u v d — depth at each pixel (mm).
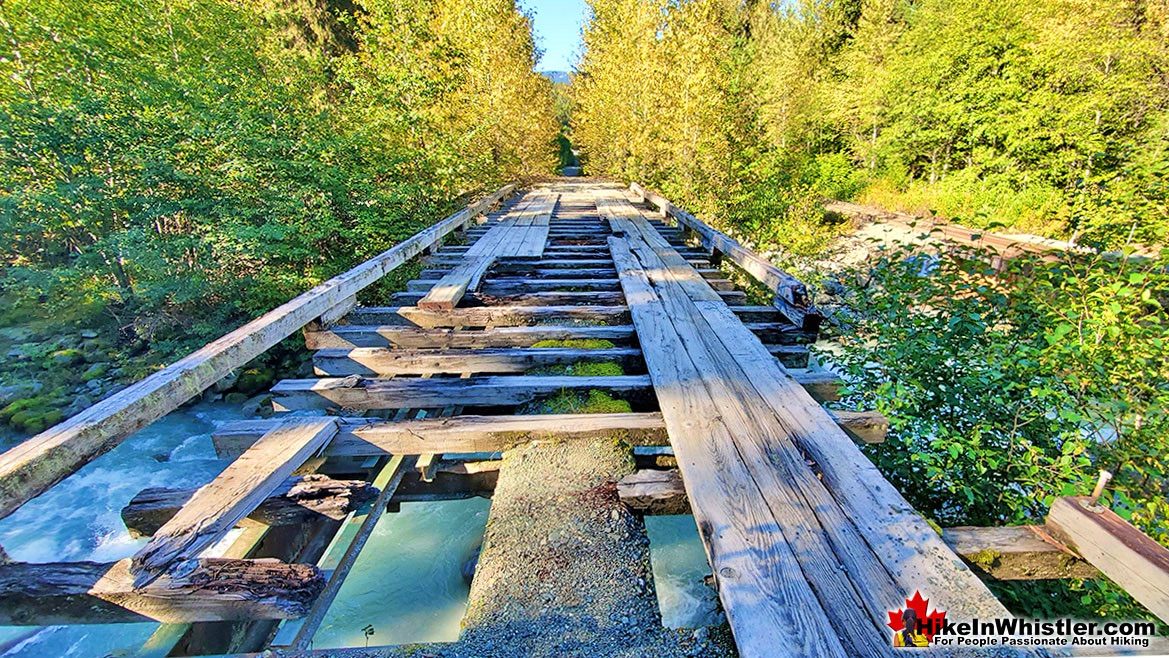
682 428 1990
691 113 10805
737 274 6266
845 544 1385
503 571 1489
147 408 1679
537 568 1496
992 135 13125
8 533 4824
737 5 28891
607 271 4898
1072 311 2562
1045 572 1462
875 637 1116
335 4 19156
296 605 1397
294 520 1822
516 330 3244
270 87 9406
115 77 7828
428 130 10109
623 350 2883
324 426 2088
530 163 18156
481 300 4051
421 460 2471
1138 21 9391
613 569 1489
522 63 16547
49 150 7164
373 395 2494
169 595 1358
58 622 1376
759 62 23047
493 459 2449
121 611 1373
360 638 3012
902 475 3055
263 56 10547
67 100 7277
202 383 1953
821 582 1264
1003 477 2779
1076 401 2586
